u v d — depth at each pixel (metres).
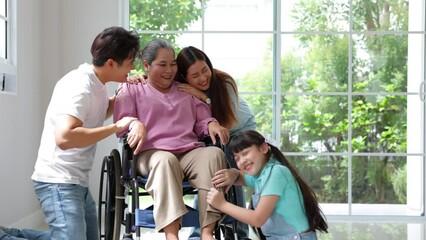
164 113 2.99
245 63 5.17
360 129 5.20
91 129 2.70
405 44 5.21
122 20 5.12
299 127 5.18
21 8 4.38
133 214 2.72
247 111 3.45
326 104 5.19
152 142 2.92
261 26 5.17
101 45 2.82
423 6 5.21
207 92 3.27
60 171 2.87
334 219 5.17
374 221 5.09
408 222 5.06
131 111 2.98
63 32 5.01
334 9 5.19
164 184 2.67
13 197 4.17
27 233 3.31
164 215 2.64
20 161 4.32
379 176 5.21
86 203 3.07
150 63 3.02
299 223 2.80
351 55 5.20
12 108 4.14
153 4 5.14
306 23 5.18
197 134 3.08
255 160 2.80
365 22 5.20
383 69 5.21
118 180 2.82
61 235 2.83
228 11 5.16
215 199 2.70
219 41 5.16
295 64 5.18
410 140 5.21
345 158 5.19
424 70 5.21
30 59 4.57
